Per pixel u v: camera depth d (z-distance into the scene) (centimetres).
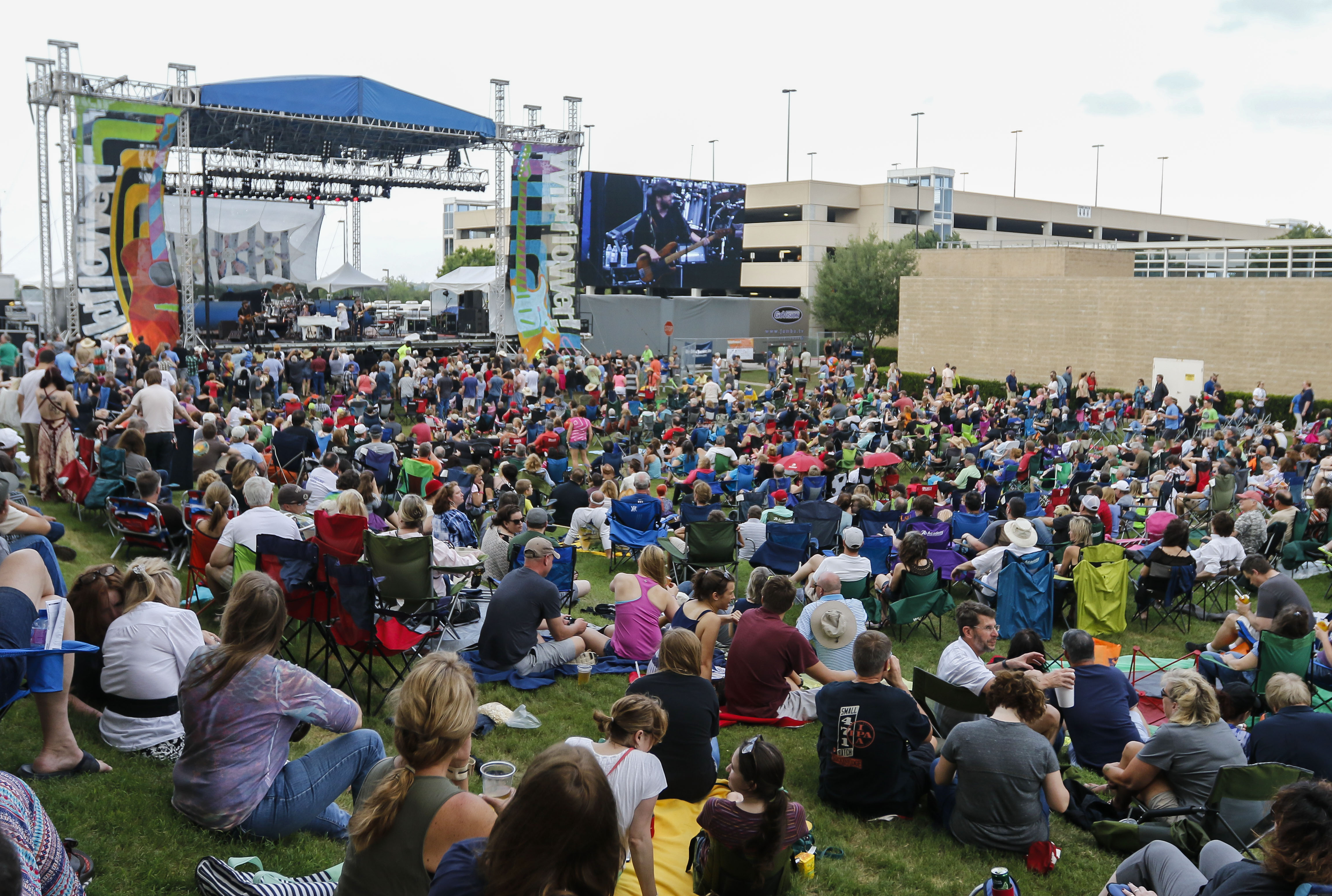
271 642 471
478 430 1994
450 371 2656
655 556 847
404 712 313
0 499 607
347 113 2780
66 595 621
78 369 1655
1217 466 1579
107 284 2491
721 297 5184
